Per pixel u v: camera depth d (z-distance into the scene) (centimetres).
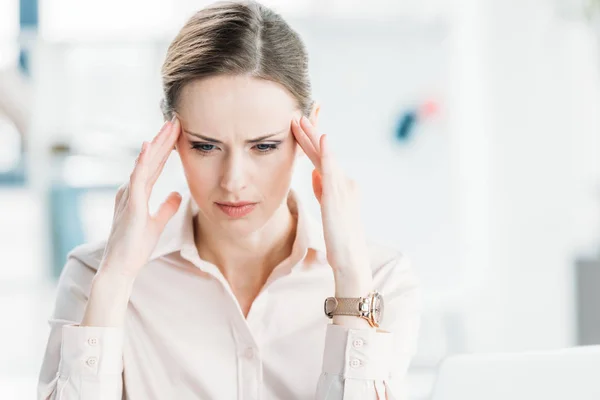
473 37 589
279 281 165
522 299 587
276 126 149
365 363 155
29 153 562
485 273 591
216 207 153
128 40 564
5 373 552
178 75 147
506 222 589
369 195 598
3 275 570
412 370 552
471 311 589
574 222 582
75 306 168
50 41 558
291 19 584
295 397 164
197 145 150
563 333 579
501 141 589
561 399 122
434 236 598
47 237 566
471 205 595
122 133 567
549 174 584
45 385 165
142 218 158
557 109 582
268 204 153
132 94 568
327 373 157
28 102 566
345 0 583
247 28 145
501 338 588
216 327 165
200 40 146
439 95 596
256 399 163
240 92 145
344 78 594
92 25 562
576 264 529
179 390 165
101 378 156
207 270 162
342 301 157
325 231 158
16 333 574
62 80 562
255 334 165
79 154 562
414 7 587
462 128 595
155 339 166
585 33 569
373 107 596
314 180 166
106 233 567
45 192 562
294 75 150
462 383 121
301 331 166
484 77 588
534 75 583
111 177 567
